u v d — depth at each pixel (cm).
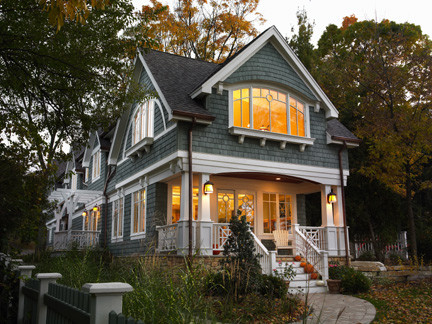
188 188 1205
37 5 812
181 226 1189
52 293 495
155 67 1465
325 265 1211
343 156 1538
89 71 980
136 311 430
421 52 1705
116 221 1842
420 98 1634
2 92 941
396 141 1569
